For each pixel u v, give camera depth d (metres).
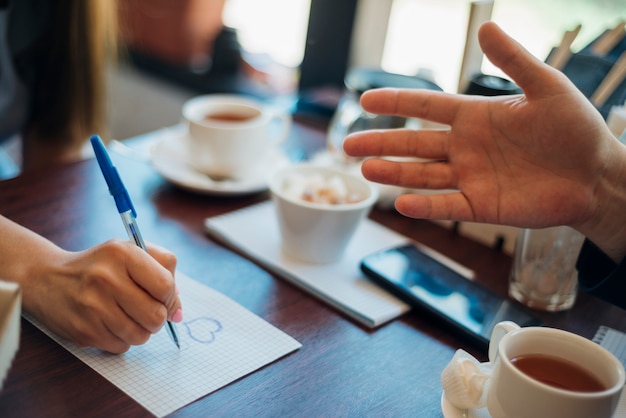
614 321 0.79
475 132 0.68
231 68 1.79
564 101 0.62
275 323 0.70
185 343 0.65
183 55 1.83
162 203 0.93
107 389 0.58
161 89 1.84
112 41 1.19
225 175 1.00
